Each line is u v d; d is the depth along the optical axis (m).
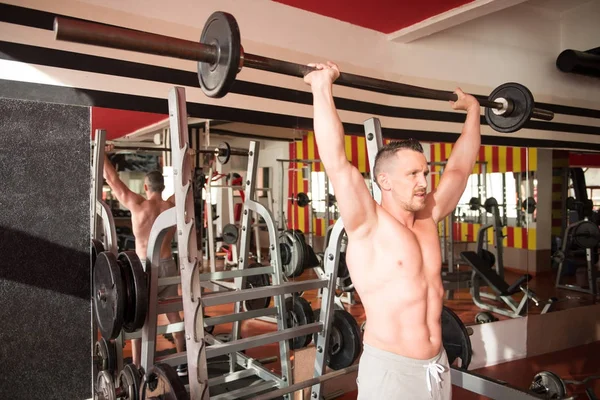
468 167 1.53
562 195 3.71
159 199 2.16
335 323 2.06
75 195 1.87
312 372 2.39
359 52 2.74
